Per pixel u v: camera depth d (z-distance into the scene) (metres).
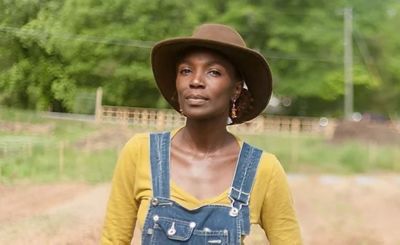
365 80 38.75
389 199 12.66
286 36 36.25
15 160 11.02
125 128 18.31
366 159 19.03
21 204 8.90
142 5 21.83
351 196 12.91
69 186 10.91
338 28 37.66
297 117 41.34
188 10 27.48
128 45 20.64
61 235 7.19
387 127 25.09
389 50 40.81
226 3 34.84
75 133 14.73
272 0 36.06
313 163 18.72
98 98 12.52
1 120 10.15
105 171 12.62
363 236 8.93
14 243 6.74
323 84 37.31
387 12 41.38
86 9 11.36
